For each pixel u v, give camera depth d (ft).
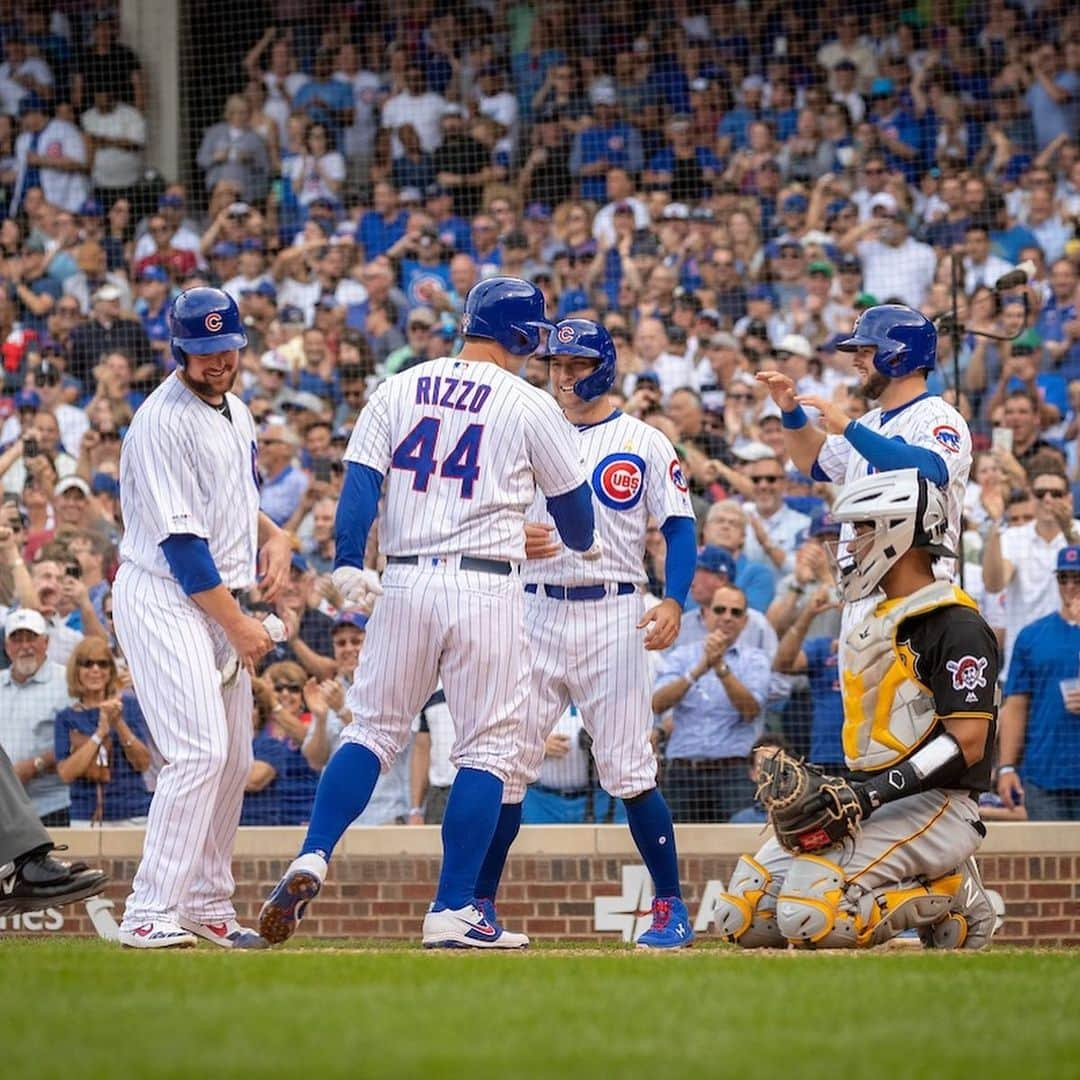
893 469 61.93
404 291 152.87
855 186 155.22
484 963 50.49
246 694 65.26
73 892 61.72
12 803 61.31
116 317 146.72
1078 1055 33.53
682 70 164.55
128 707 100.48
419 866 90.79
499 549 59.47
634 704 68.33
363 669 59.88
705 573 102.99
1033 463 107.55
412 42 171.22
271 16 172.86
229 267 158.61
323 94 170.09
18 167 170.30
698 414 124.16
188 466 61.67
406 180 164.86
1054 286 134.21
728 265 143.43
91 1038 34.47
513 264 150.41
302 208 166.09
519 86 168.35
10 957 53.11
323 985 43.75
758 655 96.53
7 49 174.09
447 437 59.52
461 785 59.57
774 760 58.85
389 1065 31.40
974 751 58.13
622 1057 32.68
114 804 98.53
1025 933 84.89
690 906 88.12
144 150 172.35
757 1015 38.63
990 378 126.41
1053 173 147.54
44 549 109.50
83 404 144.56
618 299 147.23
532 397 60.08
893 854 59.16
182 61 172.76
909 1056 33.19
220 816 65.10
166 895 59.98
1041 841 85.15
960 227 143.95
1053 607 103.96
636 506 69.10
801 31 164.04
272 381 142.31
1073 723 93.50
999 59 157.28
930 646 59.00
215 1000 40.40
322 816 58.13
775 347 132.67
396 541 59.72
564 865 89.51
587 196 158.40
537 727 68.44
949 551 60.18
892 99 158.20
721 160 160.15
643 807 68.18
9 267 159.74
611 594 68.80
